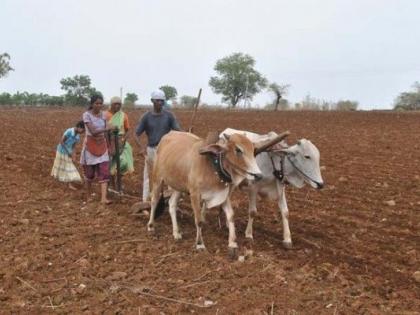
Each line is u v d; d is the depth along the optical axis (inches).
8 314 138.7
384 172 343.0
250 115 1017.5
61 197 260.5
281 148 193.3
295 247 195.5
